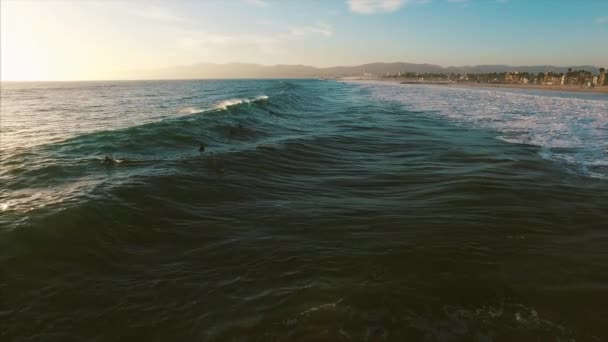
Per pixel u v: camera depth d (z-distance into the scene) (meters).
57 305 3.86
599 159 10.88
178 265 4.75
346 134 14.72
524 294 4.11
